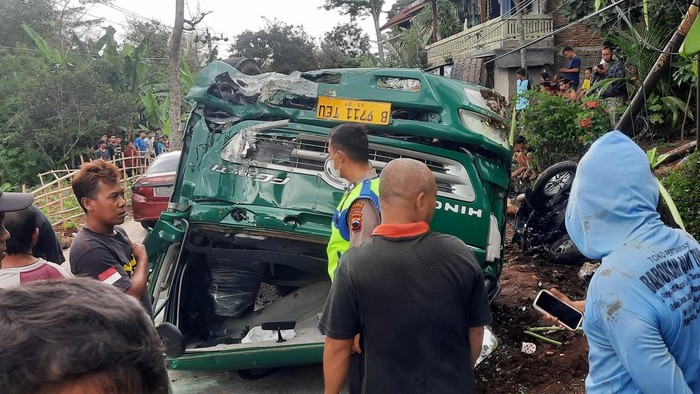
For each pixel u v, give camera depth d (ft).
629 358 5.20
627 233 5.68
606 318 5.41
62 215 41.98
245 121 13.64
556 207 19.80
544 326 15.31
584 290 17.53
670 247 5.59
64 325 2.52
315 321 14.52
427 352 7.09
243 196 13.19
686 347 5.45
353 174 9.92
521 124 27.32
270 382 14.47
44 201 42.39
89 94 78.54
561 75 52.01
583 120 25.11
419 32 82.28
